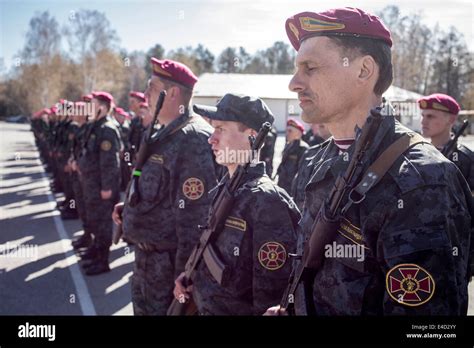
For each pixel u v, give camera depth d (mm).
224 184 1981
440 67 15547
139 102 7703
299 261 1369
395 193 1056
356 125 1285
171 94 2594
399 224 1035
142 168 2561
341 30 1207
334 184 1206
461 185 1154
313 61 1240
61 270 4754
